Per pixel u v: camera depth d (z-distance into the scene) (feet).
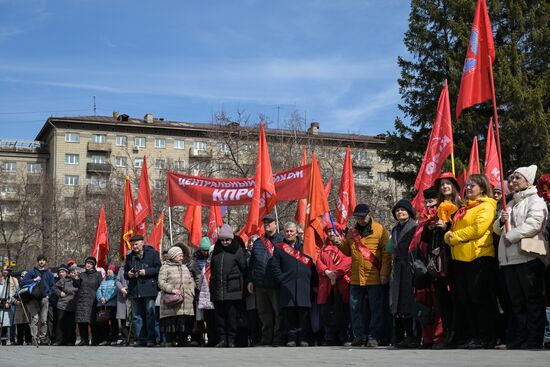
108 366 22.09
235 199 53.57
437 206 30.96
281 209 115.85
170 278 44.75
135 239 46.47
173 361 24.49
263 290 40.88
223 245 41.86
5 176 222.89
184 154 276.62
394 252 33.22
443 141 42.06
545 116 96.58
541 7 102.94
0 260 226.99
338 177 130.52
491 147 48.42
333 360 22.98
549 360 19.94
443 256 29.40
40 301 59.57
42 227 207.41
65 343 57.47
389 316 36.78
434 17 108.47
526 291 26.89
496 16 104.32
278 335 40.91
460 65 103.19
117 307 53.47
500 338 31.27
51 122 269.64
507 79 95.81
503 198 28.84
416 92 110.42
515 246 26.99
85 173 271.28
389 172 114.62
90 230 177.37
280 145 129.08
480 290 28.19
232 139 129.70
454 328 30.25
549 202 28.48
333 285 39.83
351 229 36.70
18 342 62.64
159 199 142.61
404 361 21.35
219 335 41.78
